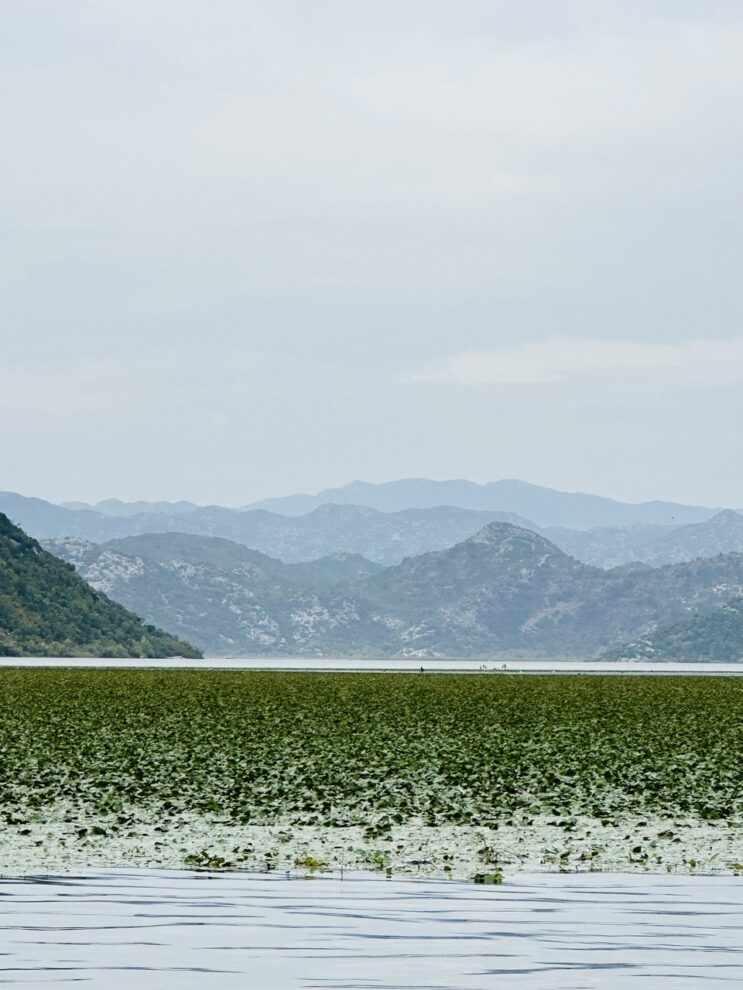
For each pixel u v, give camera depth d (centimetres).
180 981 2419
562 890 3173
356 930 2778
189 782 4788
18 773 4997
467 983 2419
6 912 2912
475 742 6216
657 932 2770
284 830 3916
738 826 4016
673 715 8162
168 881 3244
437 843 3741
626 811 4272
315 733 6600
